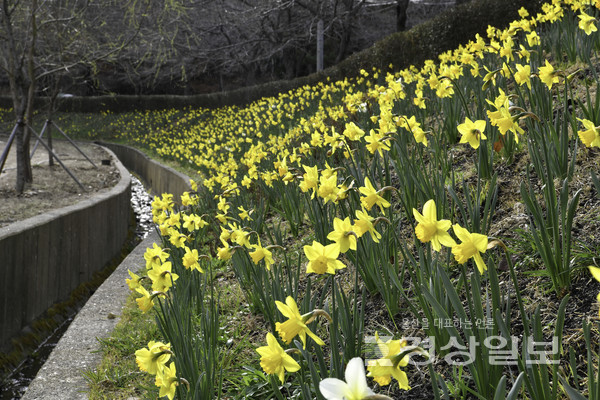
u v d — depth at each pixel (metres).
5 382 4.75
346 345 2.03
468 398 1.88
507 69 3.40
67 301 6.75
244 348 2.85
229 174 7.37
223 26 28.02
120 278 4.84
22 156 9.99
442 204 2.84
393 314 2.52
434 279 2.09
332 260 1.58
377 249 2.59
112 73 33.78
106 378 2.85
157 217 4.56
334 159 5.21
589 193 2.70
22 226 5.80
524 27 4.72
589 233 2.42
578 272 2.21
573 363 1.52
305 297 2.33
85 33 11.69
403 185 3.17
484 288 2.42
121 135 26.72
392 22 31.61
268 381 2.36
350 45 33.72
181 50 25.77
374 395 0.94
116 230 9.37
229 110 19.81
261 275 2.95
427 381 2.04
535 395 1.57
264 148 8.12
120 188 10.14
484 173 3.31
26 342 5.46
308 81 18.70
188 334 2.43
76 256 7.20
